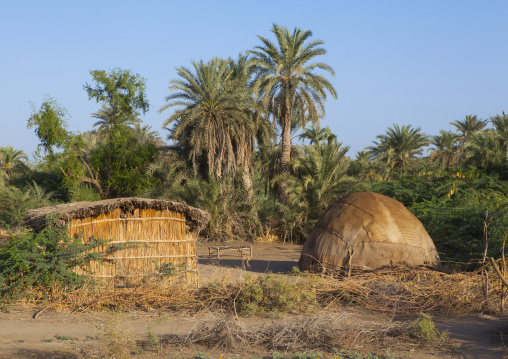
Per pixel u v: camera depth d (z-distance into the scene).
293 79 30.52
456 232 15.75
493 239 14.07
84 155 37.66
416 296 9.24
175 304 9.23
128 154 33.19
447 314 8.51
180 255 10.84
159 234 10.77
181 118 30.42
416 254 11.96
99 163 33.56
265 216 30.61
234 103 30.20
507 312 8.59
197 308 9.09
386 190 24.47
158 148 33.84
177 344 6.61
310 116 30.77
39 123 32.44
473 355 6.15
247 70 31.95
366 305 9.01
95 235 10.38
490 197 20.28
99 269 10.15
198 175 31.08
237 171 30.30
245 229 29.17
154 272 10.48
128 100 34.50
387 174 39.78
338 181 29.05
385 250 11.83
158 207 10.78
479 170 24.89
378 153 47.69
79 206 10.70
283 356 5.94
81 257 9.83
